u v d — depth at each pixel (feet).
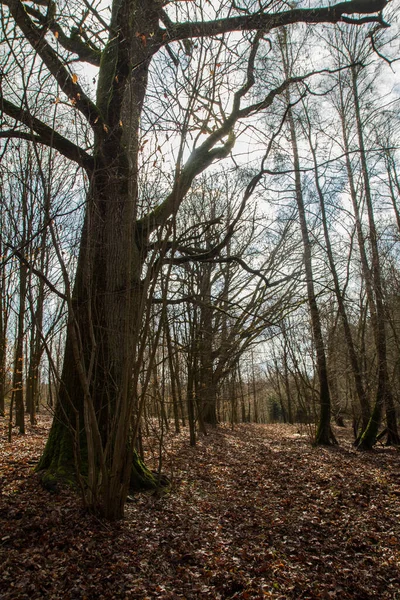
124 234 21.85
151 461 30.86
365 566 16.30
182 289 41.11
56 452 21.91
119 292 21.11
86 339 21.48
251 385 113.50
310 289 48.80
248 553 16.81
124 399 17.17
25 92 15.48
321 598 13.97
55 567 13.99
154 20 21.71
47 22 17.07
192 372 43.29
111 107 21.86
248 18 22.17
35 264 17.97
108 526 16.96
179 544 16.74
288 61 41.11
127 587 13.44
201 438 50.08
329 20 28.91
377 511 22.29
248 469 32.78
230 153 25.26
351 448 45.21
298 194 49.24
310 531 19.49
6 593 12.51
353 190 51.78
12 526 16.11
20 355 35.12
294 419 128.67
